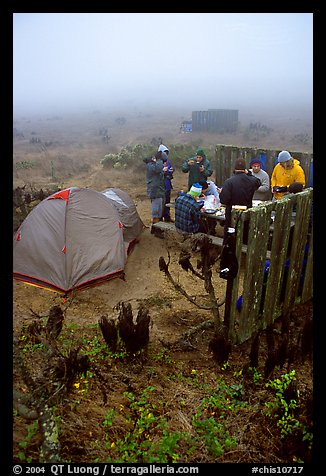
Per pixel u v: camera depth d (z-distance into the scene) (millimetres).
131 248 8047
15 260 6613
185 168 8516
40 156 20516
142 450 3107
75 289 6262
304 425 3322
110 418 3381
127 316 4465
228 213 6594
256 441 3320
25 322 5234
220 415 3627
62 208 6516
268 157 8852
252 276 4598
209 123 30266
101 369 4148
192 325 5379
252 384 4105
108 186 14312
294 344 4840
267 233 4586
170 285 6668
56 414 3264
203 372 4328
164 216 8961
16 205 8914
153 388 3877
